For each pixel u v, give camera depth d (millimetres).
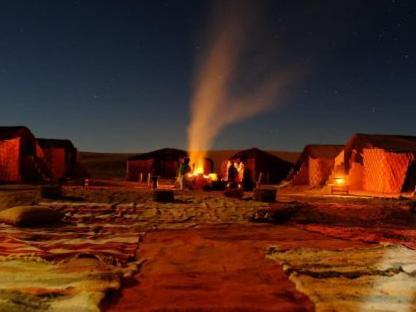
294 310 4902
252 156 33812
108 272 6180
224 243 9086
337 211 13766
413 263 6961
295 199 18078
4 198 14766
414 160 22219
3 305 4637
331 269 6520
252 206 15008
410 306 4965
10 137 24328
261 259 7559
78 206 14016
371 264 6848
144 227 11305
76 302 4867
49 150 31391
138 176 34875
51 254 7422
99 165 54688
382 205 15734
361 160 24438
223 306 4984
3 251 7742
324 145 28656
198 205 15055
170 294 5453
